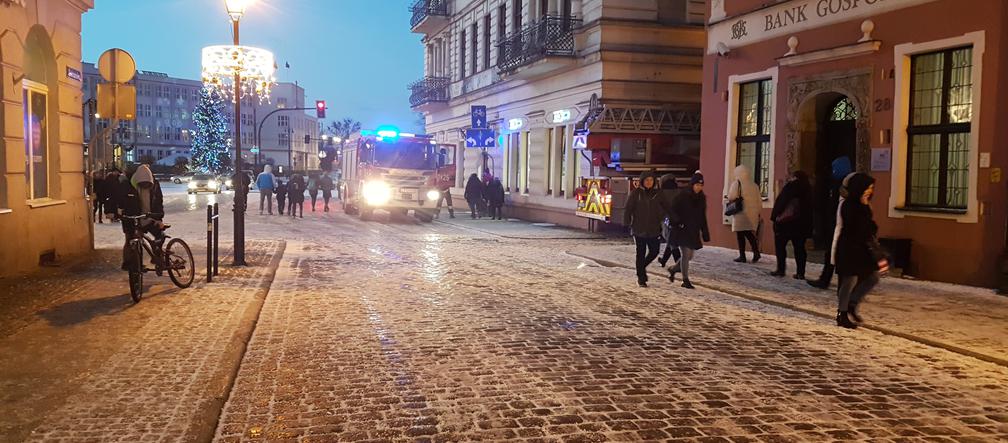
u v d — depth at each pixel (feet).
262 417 16.20
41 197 39.50
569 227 75.77
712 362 21.21
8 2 33.40
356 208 94.32
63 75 40.86
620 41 69.26
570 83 75.72
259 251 47.44
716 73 53.47
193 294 30.55
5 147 33.81
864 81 40.42
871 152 40.01
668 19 70.95
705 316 28.35
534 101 85.40
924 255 36.88
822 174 46.16
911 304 30.17
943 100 36.60
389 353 21.86
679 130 67.87
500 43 86.84
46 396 17.15
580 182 72.95
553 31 74.95
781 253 38.37
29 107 37.65
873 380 19.53
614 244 59.36
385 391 18.11
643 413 16.58
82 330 23.71
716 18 53.42
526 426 15.69
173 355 20.79
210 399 16.97
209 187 164.55
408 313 28.02
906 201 38.55
